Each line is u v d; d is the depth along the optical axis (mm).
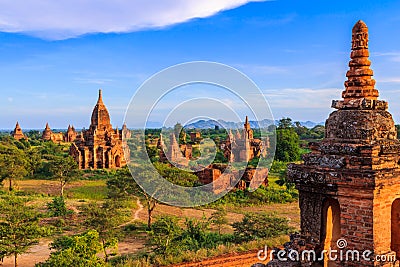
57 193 50156
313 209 7801
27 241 23672
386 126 7492
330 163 7500
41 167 65375
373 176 6754
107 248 26359
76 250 17688
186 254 22844
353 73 7699
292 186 46531
